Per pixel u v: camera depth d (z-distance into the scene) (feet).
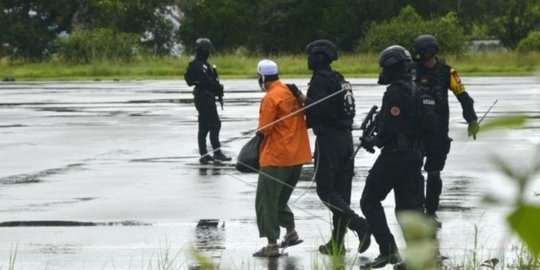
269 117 65.51
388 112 60.18
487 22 565.53
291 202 88.43
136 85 310.04
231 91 265.34
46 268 63.82
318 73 65.92
